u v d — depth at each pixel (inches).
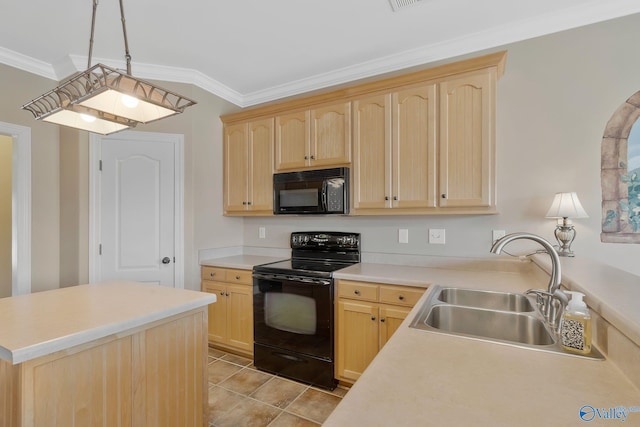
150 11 80.2
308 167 107.3
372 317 85.0
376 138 95.4
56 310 54.3
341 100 101.4
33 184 102.3
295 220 123.6
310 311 92.7
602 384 29.1
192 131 115.3
